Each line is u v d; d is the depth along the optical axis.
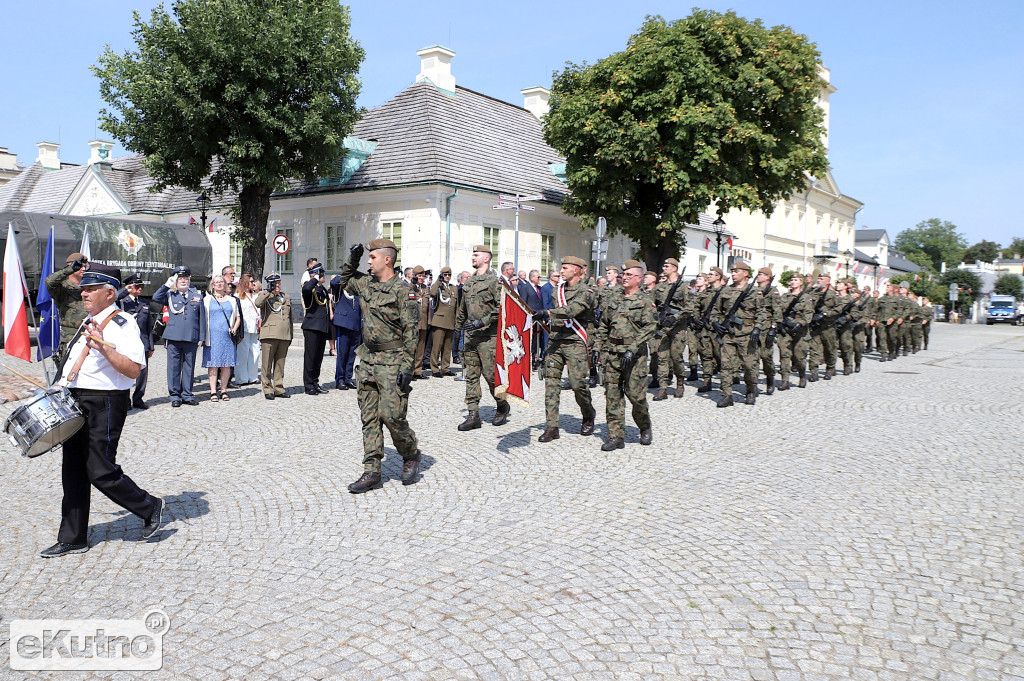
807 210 51.50
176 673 3.30
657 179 21.88
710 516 5.56
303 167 21.84
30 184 46.00
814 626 3.80
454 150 25.00
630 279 7.63
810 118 23.34
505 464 7.08
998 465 7.24
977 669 3.40
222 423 8.95
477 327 8.41
